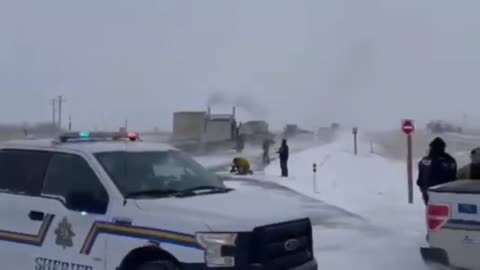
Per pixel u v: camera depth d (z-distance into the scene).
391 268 8.48
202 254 5.46
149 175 6.43
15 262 6.47
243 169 29.75
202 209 5.80
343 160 34.41
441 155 10.98
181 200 6.05
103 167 6.23
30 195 6.52
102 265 5.91
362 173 28.31
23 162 6.75
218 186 6.86
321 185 23.02
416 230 11.64
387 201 17.17
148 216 5.75
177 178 6.64
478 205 5.84
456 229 5.95
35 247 6.34
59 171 6.46
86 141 7.00
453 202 5.98
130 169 6.38
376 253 9.49
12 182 6.73
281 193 19.30
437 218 6.07
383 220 13.10
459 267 5.95
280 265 5.75
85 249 6.01
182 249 5.54
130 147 6.80
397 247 9.91
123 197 6.00
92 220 6.01
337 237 11.01
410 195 16.69
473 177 8.98
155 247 5.67
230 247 5.48
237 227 5.52
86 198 6.12
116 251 5.84
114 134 7.43
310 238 6.30
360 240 10.68
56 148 6.59
